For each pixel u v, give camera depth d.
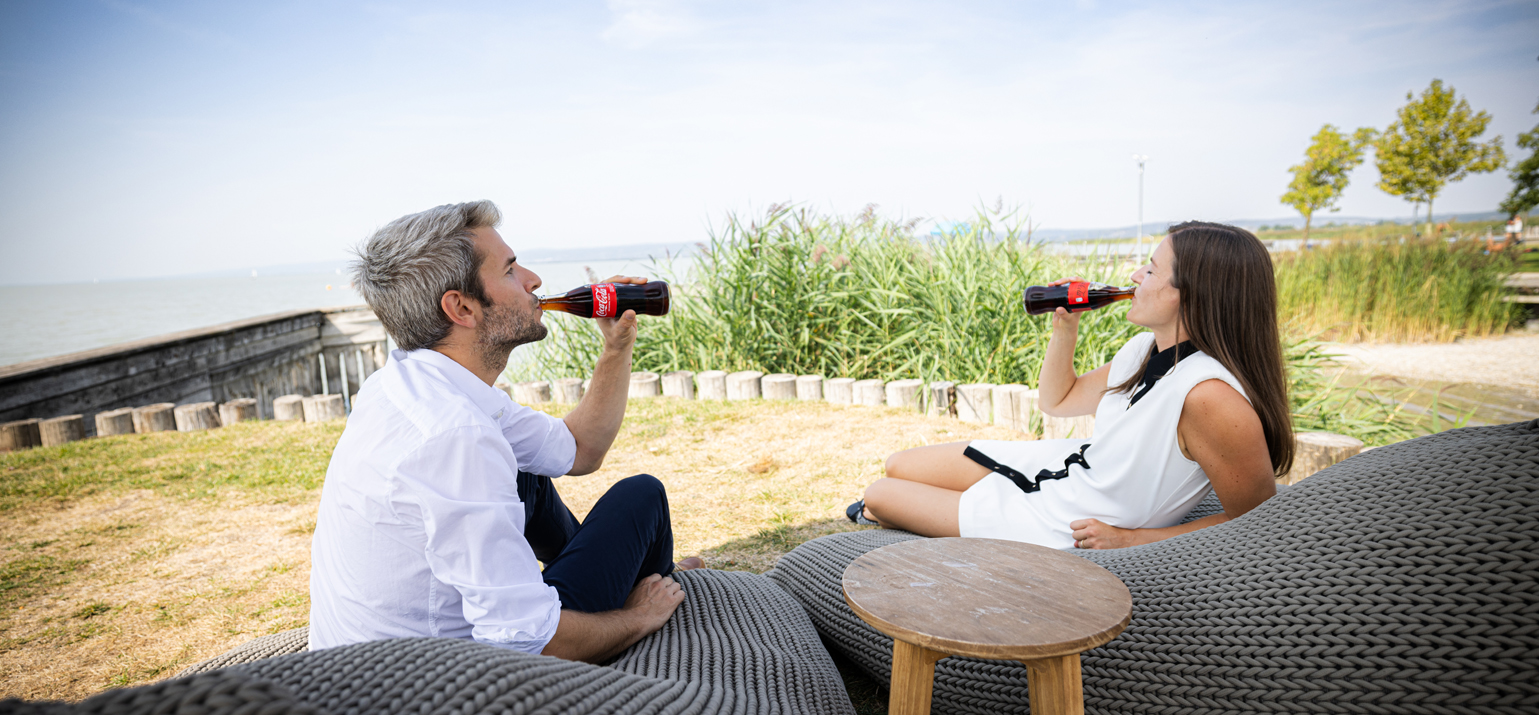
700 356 6.39
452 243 1.39
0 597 2.83
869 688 1.96
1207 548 1.39
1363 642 1.07
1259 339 1.67
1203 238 1.70
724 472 3.98
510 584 1.23
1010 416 4.58
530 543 1.91
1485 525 1.04
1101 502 1.89
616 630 1.46
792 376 5.69
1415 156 23.98
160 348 7.09
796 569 2.15
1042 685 1.15
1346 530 1.19
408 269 1.38
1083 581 1.32
